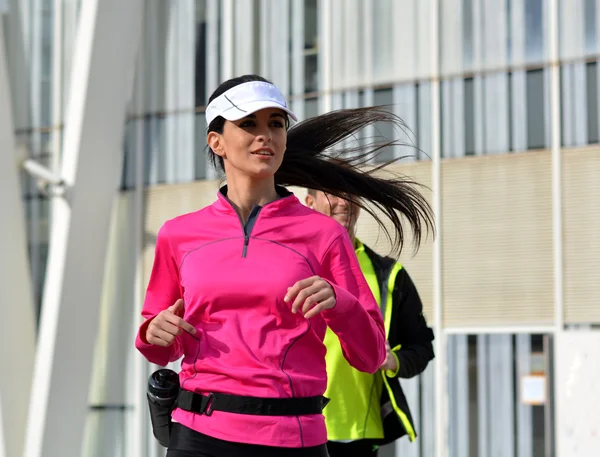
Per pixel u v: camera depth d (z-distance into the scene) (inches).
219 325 173.8
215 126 182.5
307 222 177.8
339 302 166.4
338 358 280.2
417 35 485.7
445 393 467.8
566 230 449.7
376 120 219.9
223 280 172.7
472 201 468.8
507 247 460.4
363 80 498.6
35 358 519.5
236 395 170.9
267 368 170.6
